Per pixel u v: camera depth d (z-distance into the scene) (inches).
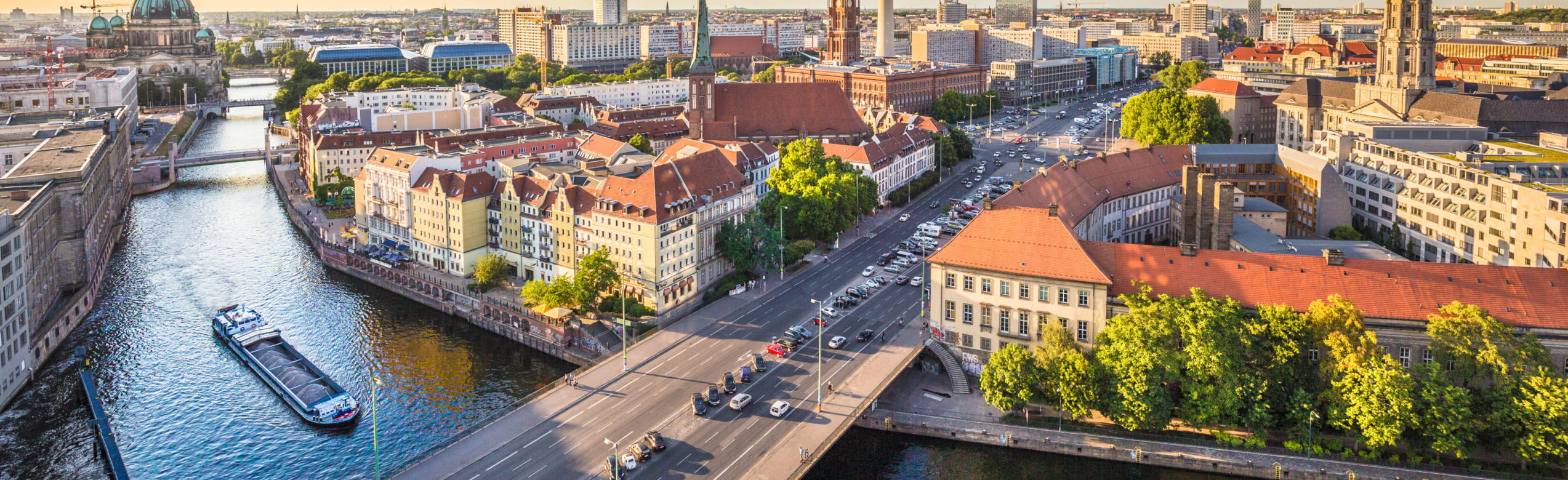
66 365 7554.1
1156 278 6072.8
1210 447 5561.0
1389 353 5625.0
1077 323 6127.0
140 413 6717.5
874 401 6136.8
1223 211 7253.9
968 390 6427.2
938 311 6589.6
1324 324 5452.8
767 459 5526.6
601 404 6240.2
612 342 7485.2
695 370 6737.2
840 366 6752.0
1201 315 5511.8
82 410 6791.3
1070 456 5674.2
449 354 7696.9
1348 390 5270.7
